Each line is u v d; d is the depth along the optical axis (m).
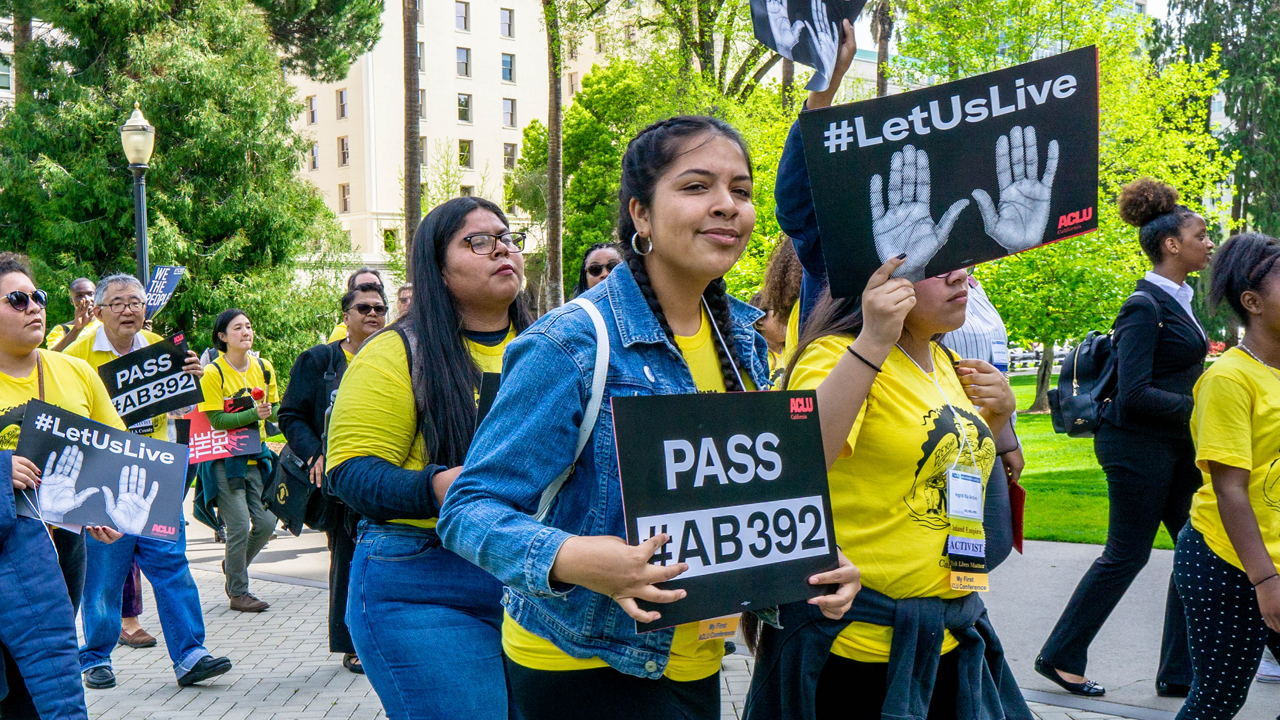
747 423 1.77
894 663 2.17
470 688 2.66
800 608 2.22
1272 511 2.93
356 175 52.22
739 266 18.86
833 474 2.25
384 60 52.09
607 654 1.86
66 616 3.54
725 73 23.23
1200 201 19.44
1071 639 4.40
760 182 19.14
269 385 7.37
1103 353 4.43
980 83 2.06
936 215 2.06
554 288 22.97
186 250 24.31
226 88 24.95
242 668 5.58
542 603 1.90
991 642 2.35
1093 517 8.32
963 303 2.27
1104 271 17.14
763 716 2.29
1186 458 4.27
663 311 1.96
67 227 23.67
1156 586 6.06
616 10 22.59
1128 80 18.05
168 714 4.81
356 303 5.46
